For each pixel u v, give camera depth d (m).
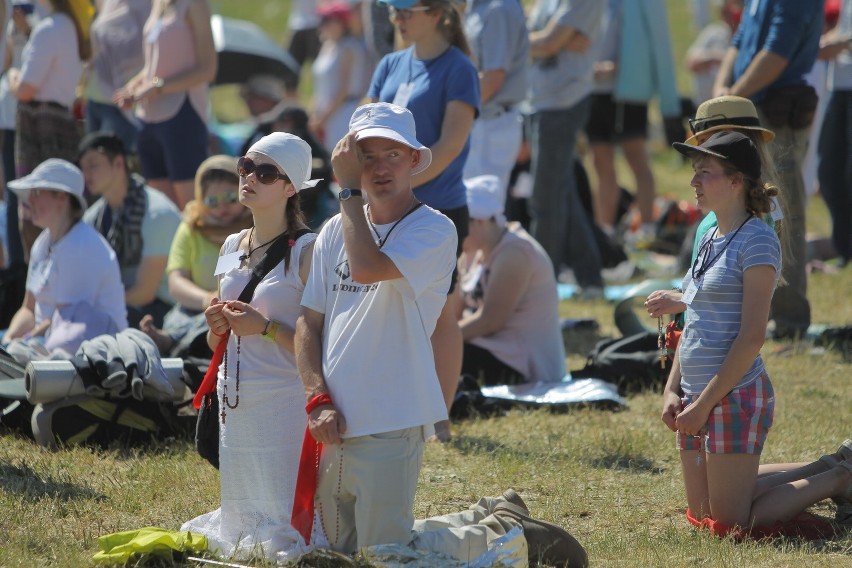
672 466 21.33
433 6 21.78
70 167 25.06
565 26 34.47
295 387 15.81
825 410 24.55
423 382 14.76
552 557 15.77
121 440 22.20
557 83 35.03
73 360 22.02
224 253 16.66
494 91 30.80
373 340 14.66
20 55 35.59
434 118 21.97
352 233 14.34
